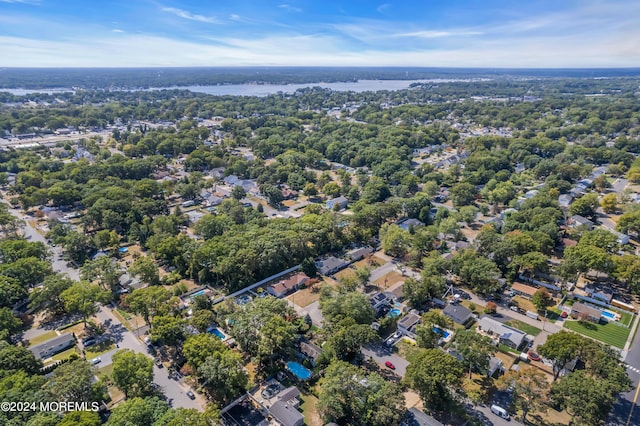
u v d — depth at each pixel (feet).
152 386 263.29
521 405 238.68
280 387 264.31
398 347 306.35
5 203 573.33
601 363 241.14
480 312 350.84
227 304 333.21
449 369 236.02
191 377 267.59
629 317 341.41
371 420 220.43
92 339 313.32
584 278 404.36
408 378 247.70
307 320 328.49
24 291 348.38
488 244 417.08
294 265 434.71
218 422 214.69
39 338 316.60
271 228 454.40
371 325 324.60
